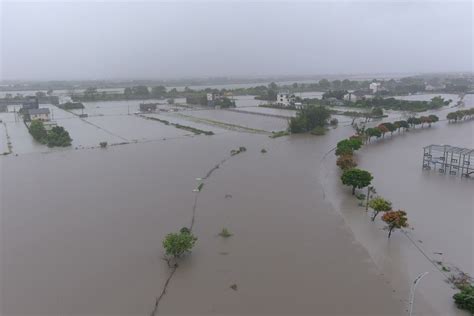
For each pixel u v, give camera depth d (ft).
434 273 61.21
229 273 61.46
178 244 64.28
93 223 79.56
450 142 156.56
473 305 51.49
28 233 75.36
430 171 115.85
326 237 73.15
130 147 149.69
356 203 89.92
